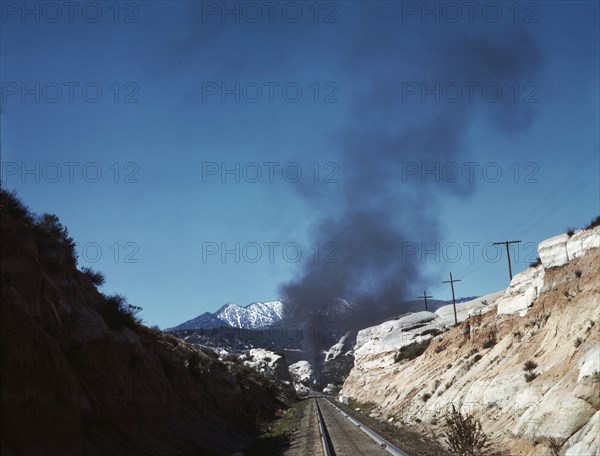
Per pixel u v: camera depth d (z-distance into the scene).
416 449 26.67
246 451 31.80
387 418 56.53
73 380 16.88
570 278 33.22
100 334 21.12
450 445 28.58
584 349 25.39
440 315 117.88
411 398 55.72
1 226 16.69
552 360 29.11
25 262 16.88
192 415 32.19
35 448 13.30
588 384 21.16
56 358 16.16
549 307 34.97
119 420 19.95
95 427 17.84
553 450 20.38
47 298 18.69
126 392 21.73
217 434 32.97
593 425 18.98
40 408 14.41
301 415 62.34
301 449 29.45
